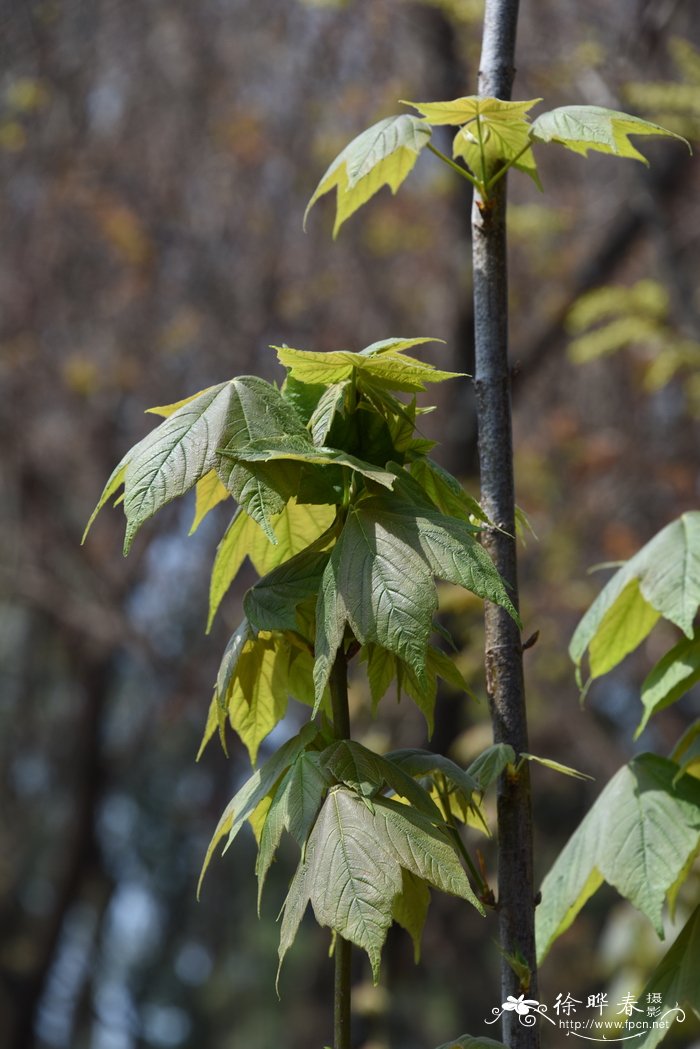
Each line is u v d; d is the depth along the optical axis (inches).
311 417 71.9
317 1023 755.4
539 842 661.9
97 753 599.8
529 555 380.8
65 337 451.8
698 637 90.0
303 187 440.5
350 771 66.5
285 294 444.5
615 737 406.6
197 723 616.4
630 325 285.7
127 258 439.2
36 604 466.9
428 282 435.2
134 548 422.0
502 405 81.6
